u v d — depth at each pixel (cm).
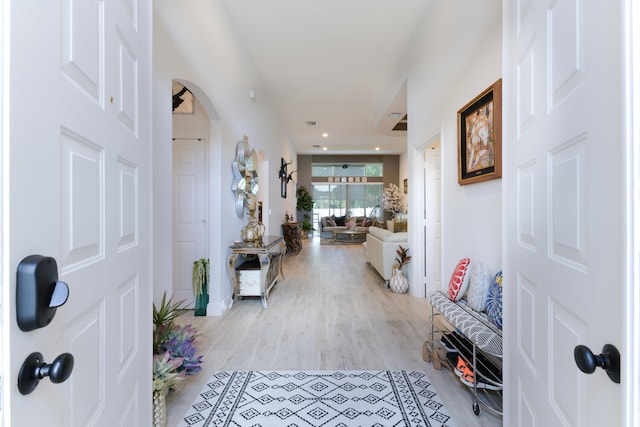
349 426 167
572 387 69
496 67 207
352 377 215
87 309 67
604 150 57
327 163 1289
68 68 59
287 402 188
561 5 74
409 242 432
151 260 111
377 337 282
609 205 55
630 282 48
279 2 332
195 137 367
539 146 88
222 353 251
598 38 58
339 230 1098
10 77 44
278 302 387
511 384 113
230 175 368
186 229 366
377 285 475
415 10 343
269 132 605
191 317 333
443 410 180
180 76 241
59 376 48
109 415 78
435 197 409
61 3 56
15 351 44
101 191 73
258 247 360
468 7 246
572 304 69
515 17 108
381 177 1294
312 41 405
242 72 409
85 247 66
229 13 350
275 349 258
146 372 107
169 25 225
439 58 307
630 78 48
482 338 171
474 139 234
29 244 47
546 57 83
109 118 78
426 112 346
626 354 48
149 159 108
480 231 232
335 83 536
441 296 242
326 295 420
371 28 376
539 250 89
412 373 220
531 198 95
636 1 47
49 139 53
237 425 168
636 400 47
